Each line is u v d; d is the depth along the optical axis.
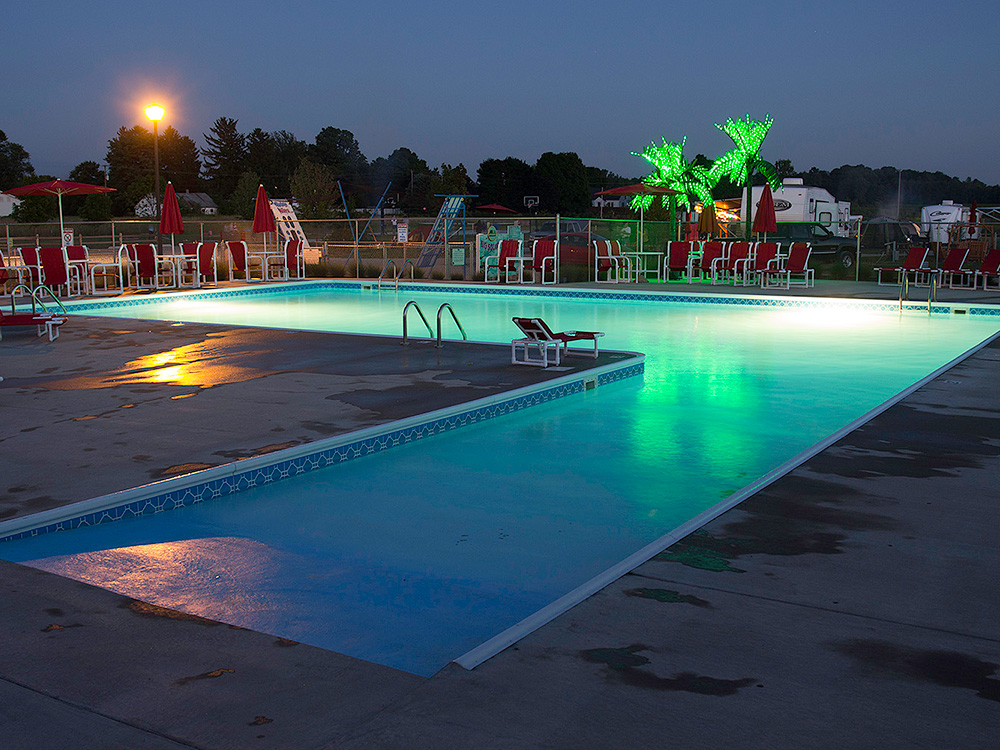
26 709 2.19
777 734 1.93
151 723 2.12
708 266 18.44
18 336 10.14
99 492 4.25
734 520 3.50
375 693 2.28
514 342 8.02
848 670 2.24
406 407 6.19
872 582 2.85
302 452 5.14
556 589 3.53
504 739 1.94
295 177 47.06
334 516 4.44
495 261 20.52
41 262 14.41
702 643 2.41
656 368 9.09
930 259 19.30
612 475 5.24
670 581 2.87
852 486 3.96
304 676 2.39
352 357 8.49
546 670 2.26
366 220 22.77
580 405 7.26
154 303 16.31
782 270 17.09
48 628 2.73
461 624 3.16
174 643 2.63
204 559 3.80
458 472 5.27
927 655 2.33
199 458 4.86
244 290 18.16
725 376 8.62
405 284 19.33
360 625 3.14
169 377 7.42
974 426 5.14
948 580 2.87
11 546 3.83
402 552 3.94
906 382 8.28
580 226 23.30
